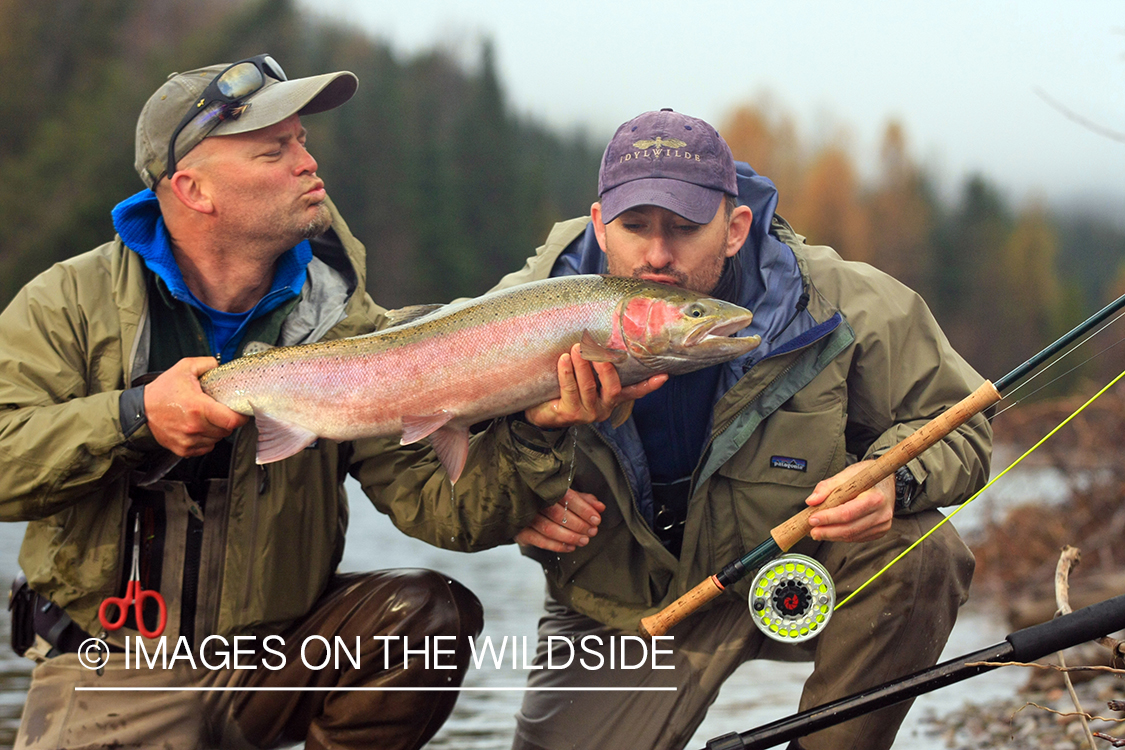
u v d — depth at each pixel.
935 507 3.15
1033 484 6.80
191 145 3.00
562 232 3.47
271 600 3.08
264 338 3.17
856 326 3.24
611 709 3.42
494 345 2.80
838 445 3.21
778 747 3.88
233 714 3.13
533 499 3.01
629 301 2.79
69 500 2.84
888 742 3.12
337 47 45.62
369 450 3.24
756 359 3.18
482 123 48.00
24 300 2.95
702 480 3.21
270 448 2.84
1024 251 50.47
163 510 3.04
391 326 3.02
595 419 2.86
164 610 3.00
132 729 3.04
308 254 3.25
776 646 3.46
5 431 2.80
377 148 42.88
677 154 3.03
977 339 49.81
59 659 3.06
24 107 33.06
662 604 3.37
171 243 3.11
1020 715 4.01
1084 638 2.50
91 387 2.97
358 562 7.96
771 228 3.46
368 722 3.06
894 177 55.59
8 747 3.48
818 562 3.11
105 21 34.84
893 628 3.09
